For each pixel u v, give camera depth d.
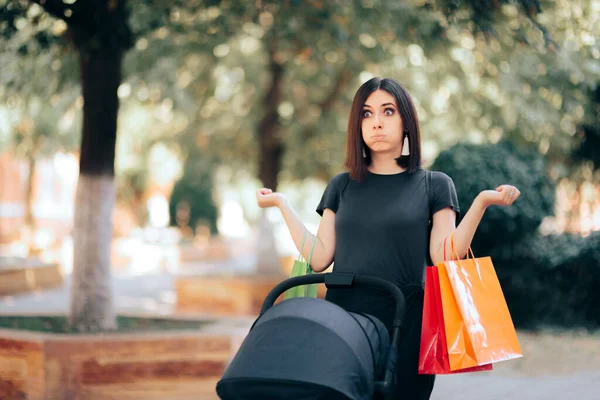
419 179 3.50
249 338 2.90
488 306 3.24
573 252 11.51
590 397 7.41
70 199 35.50
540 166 11.60
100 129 8.12
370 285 3.26
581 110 11.94
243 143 16.50
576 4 8.98
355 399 2.71
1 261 17.33
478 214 3.30
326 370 2.70
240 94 16.33
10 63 10.92
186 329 7.97
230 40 14.29
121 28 8.11
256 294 14.62
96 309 7.98
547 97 11.73
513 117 12.73
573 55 9.95
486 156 11.34
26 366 6.74
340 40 9.97
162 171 28.92
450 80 13.18
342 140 15.66
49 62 10.99
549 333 11.13
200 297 15.09
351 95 15.33
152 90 14.02
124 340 6.91
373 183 3.54
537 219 11.37
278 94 15.28
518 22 8.79
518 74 10.99
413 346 3.30
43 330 7.72
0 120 17.69
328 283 3.30
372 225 3.42
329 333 2.82
